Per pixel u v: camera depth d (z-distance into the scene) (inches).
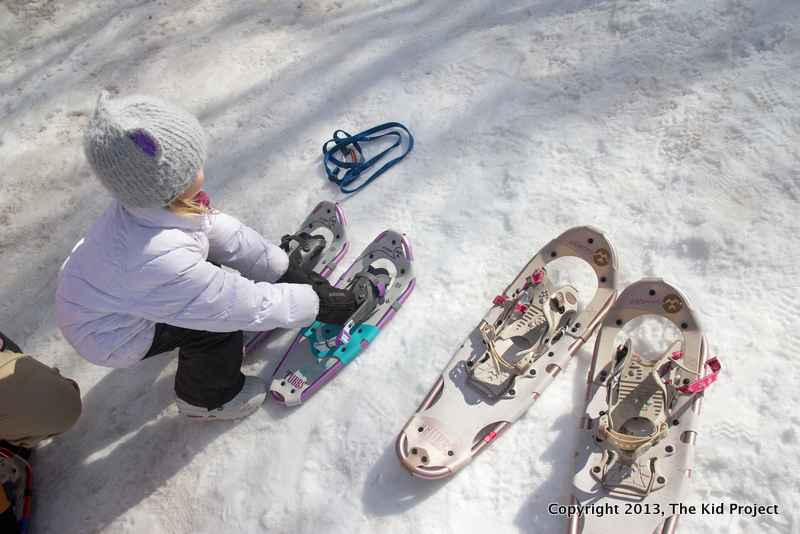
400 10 143.0
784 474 62.9
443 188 104.9
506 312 82.4
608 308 79.2
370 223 105.1
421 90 122.0
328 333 89.1
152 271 60.3
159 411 90.7
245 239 78.5
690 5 107.6
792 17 97.3
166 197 56.7
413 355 85.9
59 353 104.1
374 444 78.7
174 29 163.8
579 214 92.2
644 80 103.5
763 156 86.9
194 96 143.1
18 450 87.5
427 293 92.3
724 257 80.4
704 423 69.1
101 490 85.1
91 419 93.3
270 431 84.3
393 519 72.3
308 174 117.9
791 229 79.8
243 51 149.7
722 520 62.6
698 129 93.5
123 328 65.5
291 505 77.0
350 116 124.3
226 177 123.6
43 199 133.6
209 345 72.9
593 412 71.6
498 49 121.6
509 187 99.9
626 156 96.0
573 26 117.7
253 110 134.6
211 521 78.7
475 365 78.5
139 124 51.9
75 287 63.2
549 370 76.7
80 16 178.5
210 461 83.7
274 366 90.8
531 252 91.0
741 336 73.9
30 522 84.2
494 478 72.0
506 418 74.0
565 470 70.2
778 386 68.9
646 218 88.2
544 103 108.7
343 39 142.1
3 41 177.5
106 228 61.2
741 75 96.2
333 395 85.4
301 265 91.3
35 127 151.3
